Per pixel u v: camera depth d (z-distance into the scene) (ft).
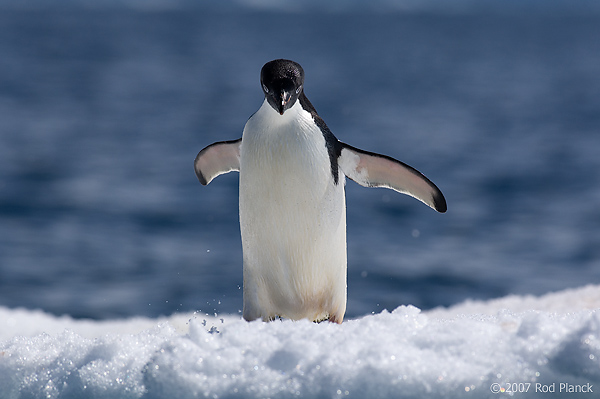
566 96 336.90
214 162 29.73
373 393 18.51
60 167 141.69
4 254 82.53
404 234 92.84
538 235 92.94
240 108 273.95
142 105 274.98
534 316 20.08
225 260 78.48
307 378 18.80
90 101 281.33
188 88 357.41
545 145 184.65
